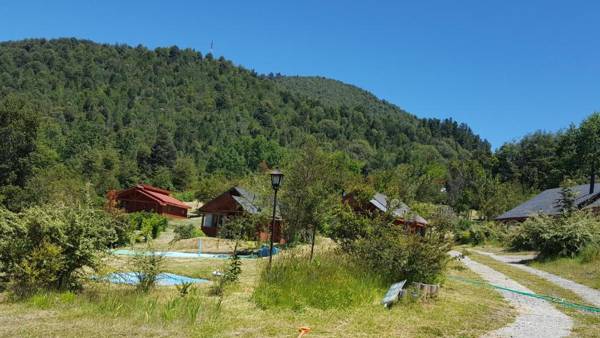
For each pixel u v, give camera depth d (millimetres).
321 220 21578
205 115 166375
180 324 8031
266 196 24750
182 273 15359
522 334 8664
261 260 19562
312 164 22922
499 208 63875
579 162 67812
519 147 106625
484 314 10461
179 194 81625
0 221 10094
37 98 137625
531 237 24969
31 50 182000
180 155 123562
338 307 10078
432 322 9242
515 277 18859
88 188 11758
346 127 189250
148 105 165500
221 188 62906
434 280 13586
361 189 25453
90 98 148125
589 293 14891
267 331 7949
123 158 100625
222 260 20016
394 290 10883
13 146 44500
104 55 194000
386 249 12969
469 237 43688
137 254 12289
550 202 47156
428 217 15727
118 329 7586
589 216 24922
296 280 10711
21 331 7281
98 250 10844
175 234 37500
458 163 98312
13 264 10078
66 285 10516
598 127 64875
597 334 8875
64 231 10297
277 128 172125
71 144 99938
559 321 10180
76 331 7379
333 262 12328
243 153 123625
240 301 10383
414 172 79375
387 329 8492
